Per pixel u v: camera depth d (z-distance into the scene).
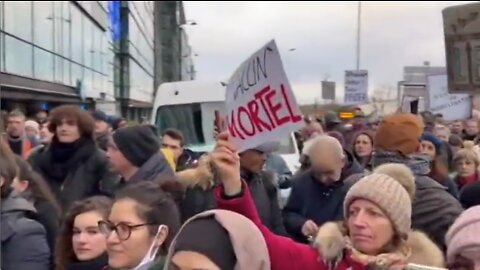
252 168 5.91
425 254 3.33
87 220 4.02
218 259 2.39
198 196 5.13
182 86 14.21
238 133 3.75
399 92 17.84
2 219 3.98
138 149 5.38
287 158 12.52
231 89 3.79
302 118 3.60
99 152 6.20
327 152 6.07
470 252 2.92
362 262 3.20
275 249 3.22
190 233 2.44
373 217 3.26
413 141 5.19
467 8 4.32
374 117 24.20
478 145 9.41
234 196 3.27
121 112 56.28
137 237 3.33
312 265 3.24
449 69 4.44
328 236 3.25
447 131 12.02
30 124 10.92
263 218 5.88
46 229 4.73
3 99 20.20
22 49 21.00
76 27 31.89
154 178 5.33
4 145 4.09
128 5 55.25
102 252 4.03
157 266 3.28
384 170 4.47
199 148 12.98
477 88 4.31
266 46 3.62
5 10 18.78
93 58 37.78
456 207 4.44
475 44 4.29
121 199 3.38
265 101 3.65
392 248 3.30
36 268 4.01
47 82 24.72
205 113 13.95
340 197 6.09
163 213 3.38
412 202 4.43
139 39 67.94
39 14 23.66
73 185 6.02
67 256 4.11
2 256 3.96
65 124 6.10
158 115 14.01
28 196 4.73
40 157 6.25
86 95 33.72
